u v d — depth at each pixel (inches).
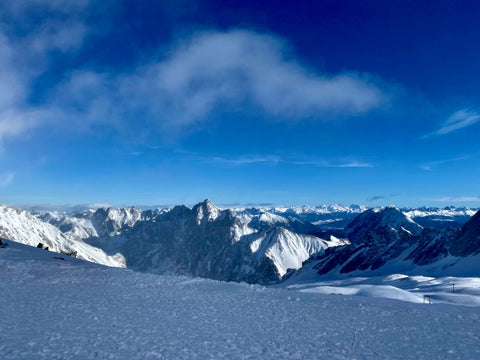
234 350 543.8
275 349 559.2
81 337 553.6
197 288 1143.0
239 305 911.0
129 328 627.2
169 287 1126.4
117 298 903.7
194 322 705.6
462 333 698.2
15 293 865.5
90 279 1165.7
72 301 823.1
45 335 549.0
